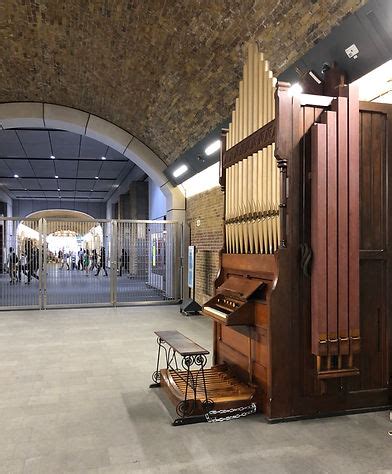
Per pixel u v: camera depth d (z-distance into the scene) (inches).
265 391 168.1
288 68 216.4
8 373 225.0
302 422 161.3
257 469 128.0
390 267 174.1
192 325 368.5
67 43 335.0
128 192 952.9
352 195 163.6
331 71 191.5
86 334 328.5
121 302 492.1
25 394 192.5
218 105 320.5
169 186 497.7
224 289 200.4
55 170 789.2
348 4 170.7
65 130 490.0
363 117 171.5
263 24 221.1
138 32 301.9
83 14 295.9
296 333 163.9
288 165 163.0
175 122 393.7
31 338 313.3
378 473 126.0
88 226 938.1
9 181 925.2
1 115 441.1
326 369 162.4
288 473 126.0
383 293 174.1
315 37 196.2
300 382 164.2
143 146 484.4
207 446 142.6
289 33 208.2
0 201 1078.4
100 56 348.5
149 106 400.2
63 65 371.2
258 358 174.7
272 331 161.2
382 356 173.9
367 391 171.5
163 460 133.4
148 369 232.1
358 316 163.9
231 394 173.5
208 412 162.7
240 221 199.2
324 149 160.7
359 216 169.6
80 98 434.0
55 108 454.6
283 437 149.0
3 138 563.8
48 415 168.7
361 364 171.2
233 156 208.2
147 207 805.9
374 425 158.4
